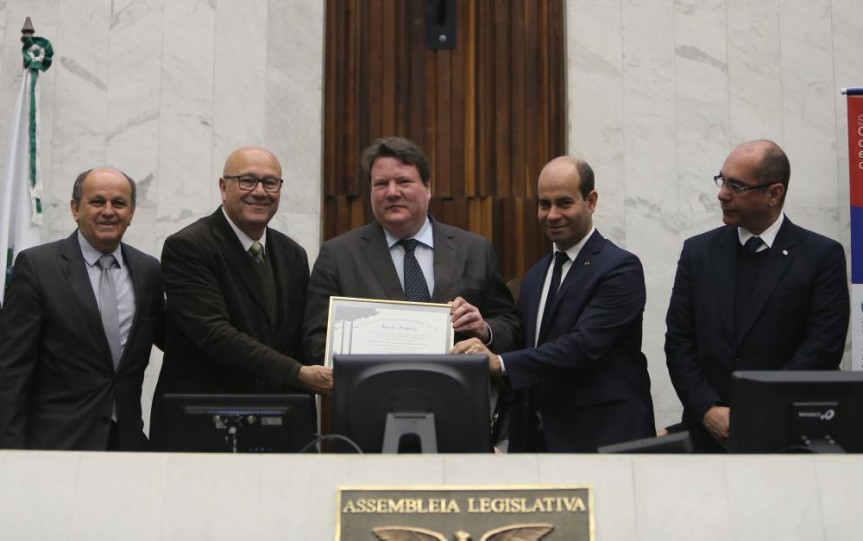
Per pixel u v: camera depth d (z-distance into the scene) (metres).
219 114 7.33
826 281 4.96
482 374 3.61
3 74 7.21
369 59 7.65
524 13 7.72
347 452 3.55
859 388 3.55
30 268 4.95
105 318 4.99
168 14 7.39
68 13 7.33
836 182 7.32
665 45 7.46
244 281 4.89
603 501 2.95
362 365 3.60
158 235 7.18
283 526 2.92
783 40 7.45
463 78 7.67
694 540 2.92
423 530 2.91
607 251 5.03
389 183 4.89
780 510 2.95
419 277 4.94
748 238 5.14
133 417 4.94
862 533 2.94
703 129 7.39
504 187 7.61
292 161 7.33
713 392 4.95
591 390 4.88
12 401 4.74
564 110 7.59
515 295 6.09
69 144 7.21
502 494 2.94
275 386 4.57
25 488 2.93
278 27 7.43
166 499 2.94
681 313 5.22
